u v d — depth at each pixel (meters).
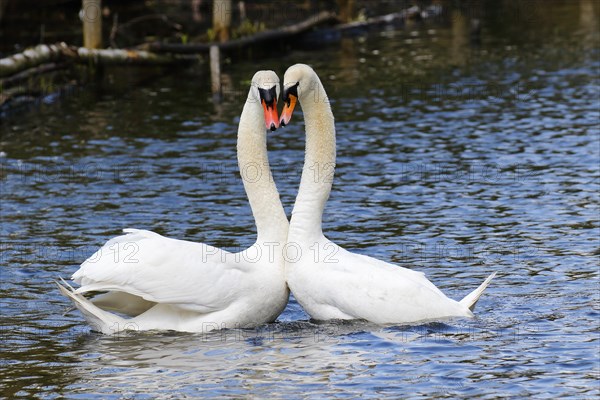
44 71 29.14
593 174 18.59
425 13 44.16
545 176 18.59
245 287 11.28
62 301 12.54
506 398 9.20
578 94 26.47
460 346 10.48
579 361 10.02
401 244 14.77
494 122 23.59
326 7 45.09
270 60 34.22
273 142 22.17
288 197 17.69
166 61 32.84
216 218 16.33
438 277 13.20
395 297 11.05
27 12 41.25
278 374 9.88
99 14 31.89
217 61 29.20
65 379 9.89
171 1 45.22
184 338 11.02
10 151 21.75
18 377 9.97
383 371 9.88
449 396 9.27
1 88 27.62
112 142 22.52
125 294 11.53
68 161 20.70
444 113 24.84
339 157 20.64
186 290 10.98
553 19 41.56
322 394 9.36
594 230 15.12
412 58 33.44
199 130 23.66
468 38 37.44
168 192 18.06
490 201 17.03
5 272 13.64
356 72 31.20
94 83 30.50
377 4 46.84
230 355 10.44
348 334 10.92
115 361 10.35
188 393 9.47
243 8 41.25
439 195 17.53
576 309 11.68
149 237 11.10
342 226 15.79
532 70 30.30
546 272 13.23
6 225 16.03
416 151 21.02
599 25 39.22
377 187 18.22
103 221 16.22
